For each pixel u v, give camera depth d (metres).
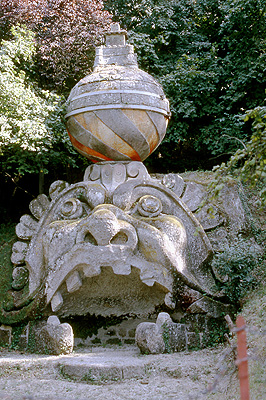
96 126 9.29
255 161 6.15
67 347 8.22
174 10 14.46
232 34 13.06
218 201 9.72
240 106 13.24
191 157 14.31
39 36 12.34
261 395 5.66
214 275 8.98
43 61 12.23
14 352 8.59
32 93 10.42
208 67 13.46
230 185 9.76
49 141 10.84
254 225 9.91
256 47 12.55
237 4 12.54
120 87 9.30
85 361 7.50
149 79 9.72
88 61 12.91
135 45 13.49
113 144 9.38
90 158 9.95
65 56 12.27
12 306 9.02
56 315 9.04
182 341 8.27
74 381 7.18
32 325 8.75
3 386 6.88
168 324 8.17
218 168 6.51
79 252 8.48
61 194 9.53
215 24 14.98
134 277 8.71
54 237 8.82
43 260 9.13
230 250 8.57
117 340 9.50
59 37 12.28
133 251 8.53
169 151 14.33
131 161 9.66
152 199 9.13
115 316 9.48
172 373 7.11
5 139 10.00
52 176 14.23
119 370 7.12
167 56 14.34
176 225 8.82
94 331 9.55
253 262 8.62
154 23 14.33
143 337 8.03
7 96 9.94
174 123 13.28
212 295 8.68
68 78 13.06
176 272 8.56
